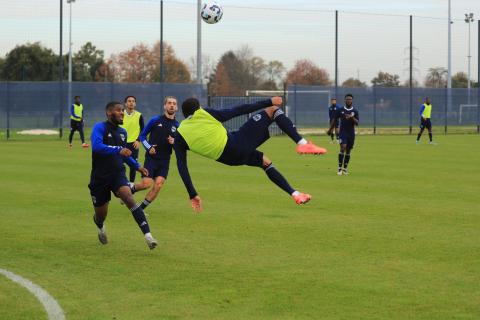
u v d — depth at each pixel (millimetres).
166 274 9719
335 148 35219
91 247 11555
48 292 8828
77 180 20828
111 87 45500
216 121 10625
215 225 13531
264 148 35312
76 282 9320
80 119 35875
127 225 13609
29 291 8867
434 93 54125
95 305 8289
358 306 8234
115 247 11555
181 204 16297
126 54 77750
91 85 45031
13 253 11055
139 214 11039
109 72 77938
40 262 10461
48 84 43938
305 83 93250
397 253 11000
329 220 14016
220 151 10609
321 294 8727
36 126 43906
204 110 10688
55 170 23750
